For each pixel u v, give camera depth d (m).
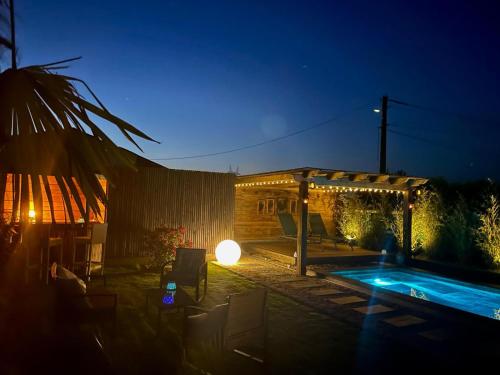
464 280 9.09
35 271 6.11
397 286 9.21
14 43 2.43
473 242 10.48
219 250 10.13
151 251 9.05
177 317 5.47
